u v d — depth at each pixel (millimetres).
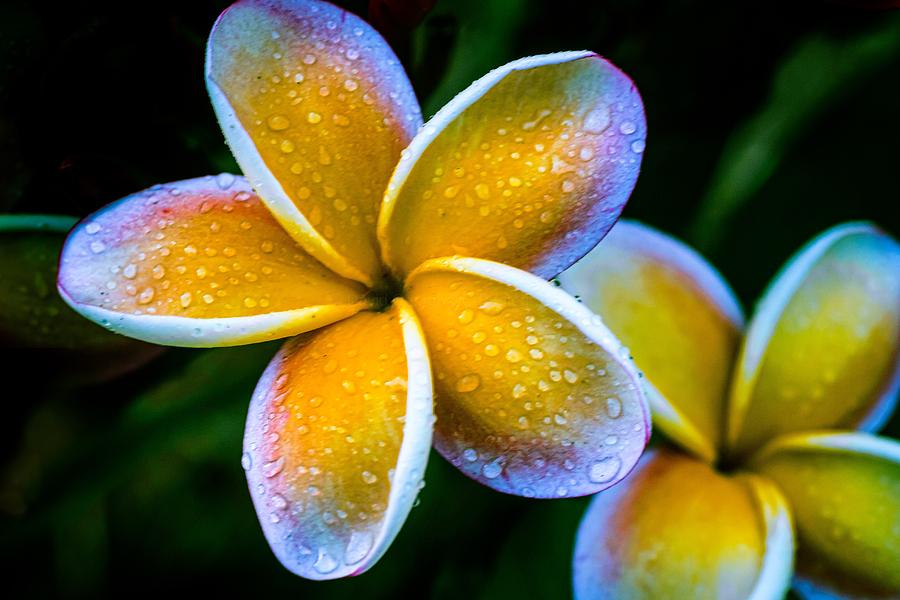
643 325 380
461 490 399
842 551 373
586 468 332
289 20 342
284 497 331
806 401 381
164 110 363
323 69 343
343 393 334
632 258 384
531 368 334
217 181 344
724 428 380
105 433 396
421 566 399
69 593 427
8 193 366
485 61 399
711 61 408
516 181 340
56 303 361
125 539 431
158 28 360
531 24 396
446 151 339
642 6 392
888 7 371
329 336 341
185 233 340
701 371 381
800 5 403
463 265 337
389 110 344
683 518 367
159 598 427
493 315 336
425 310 340
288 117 340
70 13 363
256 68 339
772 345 382
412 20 366
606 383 332
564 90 339
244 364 403
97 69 357
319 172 341
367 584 403
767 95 416
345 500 330
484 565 398
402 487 323
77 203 357
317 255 340
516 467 335
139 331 333
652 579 363
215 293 337
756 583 360
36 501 396
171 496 433
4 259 357
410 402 327
